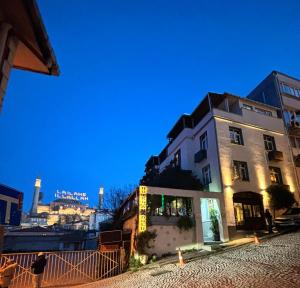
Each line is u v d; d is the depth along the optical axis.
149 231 16.78
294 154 25.33
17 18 4.84
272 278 8.17
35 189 96.94
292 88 28.64
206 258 13.72
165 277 10.98
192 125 27.38
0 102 4.76
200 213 18.56
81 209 103.12
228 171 20.86
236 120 23.20
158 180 25.25
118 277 13.65
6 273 9.68
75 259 15.14
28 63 6.01
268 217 18.67
